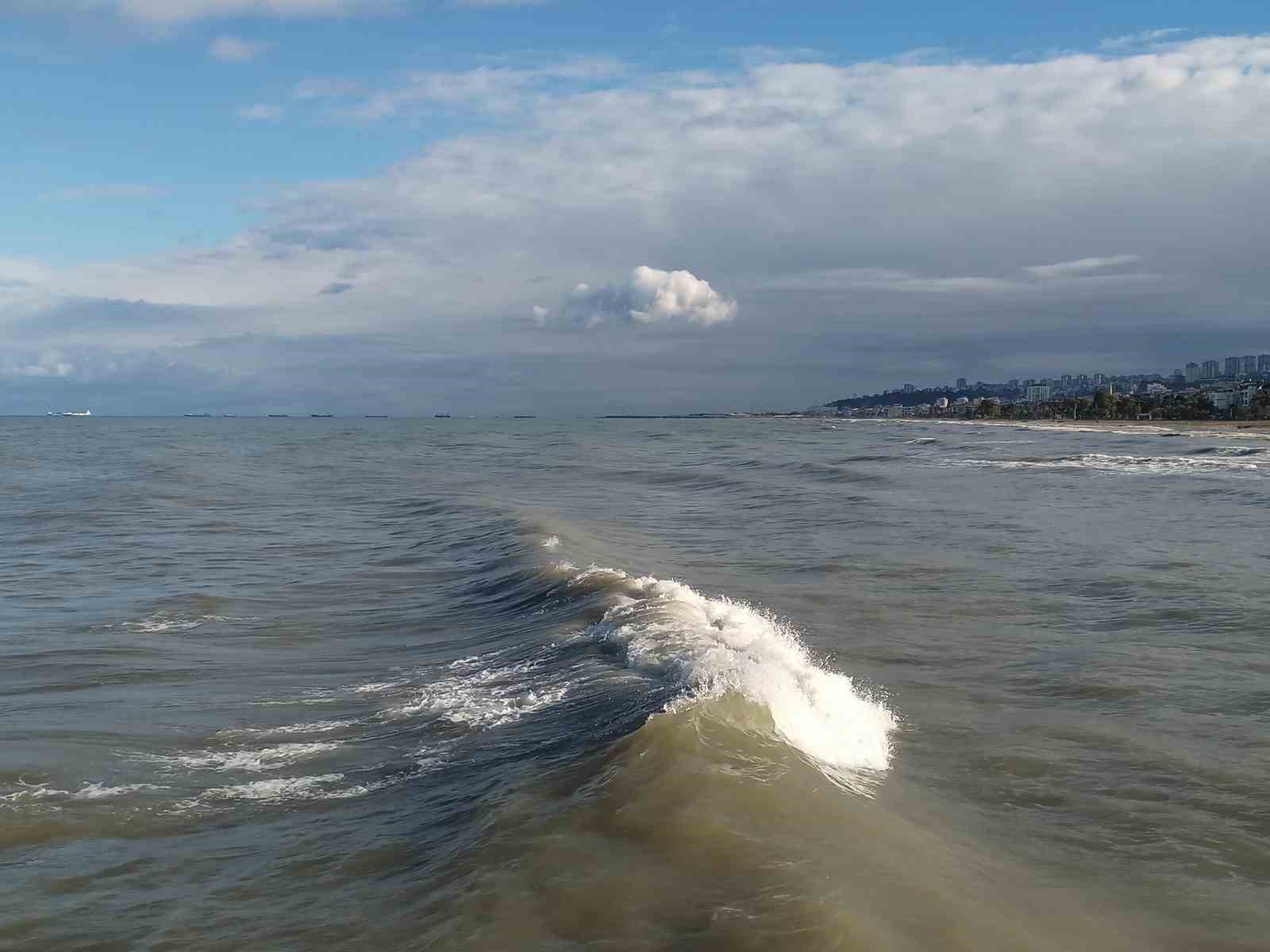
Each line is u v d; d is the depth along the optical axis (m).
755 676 9.17
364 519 29.27
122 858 6.50
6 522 29.02
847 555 20.94
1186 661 11.77
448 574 18.56
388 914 5.49
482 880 5.66
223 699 10.45
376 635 13.61
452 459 69.25
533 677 10.63
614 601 13.44
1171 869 6.38
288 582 18.09
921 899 5.47
